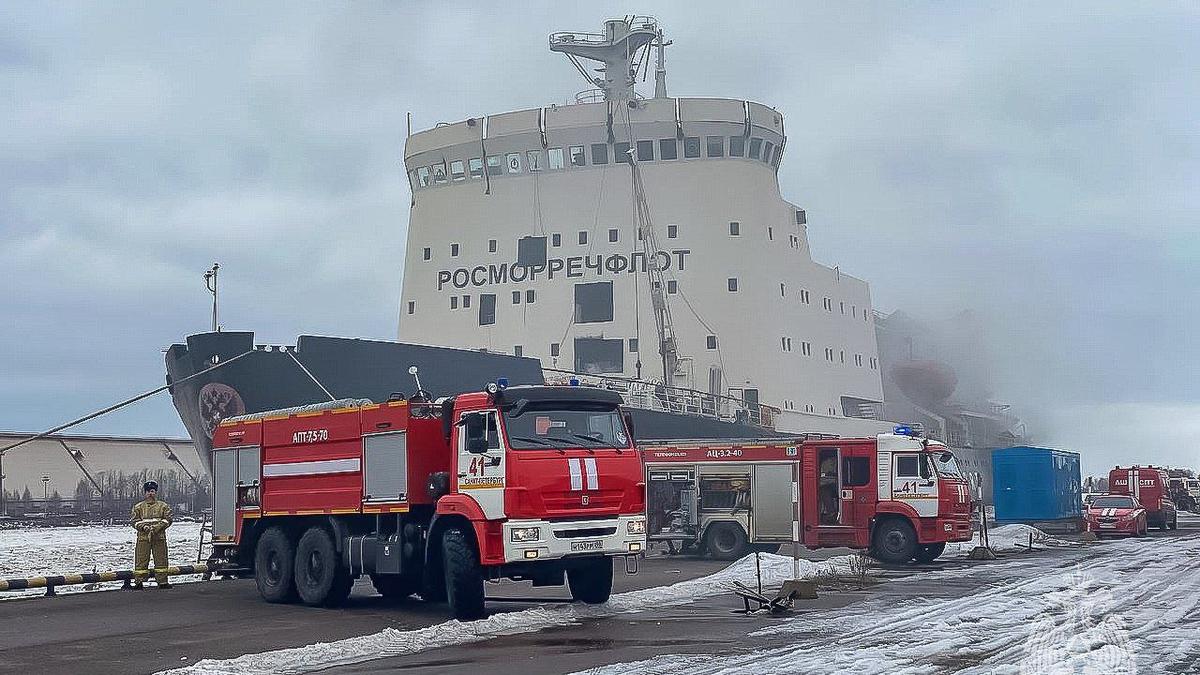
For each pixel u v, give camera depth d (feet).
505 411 52.95
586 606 56.90
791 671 35.68
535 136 159.02
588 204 158.10
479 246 160.86
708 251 156.25
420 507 56.90
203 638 48.44
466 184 163.73
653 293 154.71
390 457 57.31
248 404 110.83
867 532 90.38
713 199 157.17
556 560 53.42
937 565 88.48
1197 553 100.99
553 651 42.50
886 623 48.73
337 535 60.18
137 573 73.87
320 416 62.13
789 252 168.96
